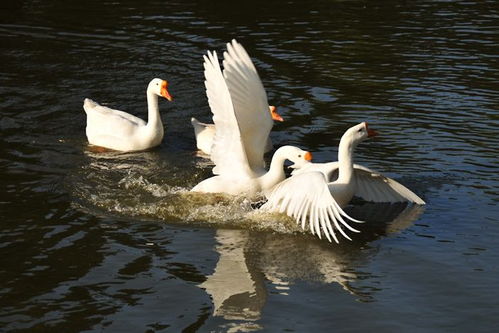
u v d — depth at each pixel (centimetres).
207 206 1148
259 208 1141
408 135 1469
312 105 1639
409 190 1162
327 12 2430
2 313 855
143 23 2267
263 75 1827
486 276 949
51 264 965
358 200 1219
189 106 1648
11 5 2456
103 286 916
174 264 975
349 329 830
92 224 1082
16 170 1271
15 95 1656
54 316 850
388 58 1967
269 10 2445
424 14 2409
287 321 846
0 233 1043
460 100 1664
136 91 1723
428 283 933
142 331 824
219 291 909
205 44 2058
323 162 1338
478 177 1273
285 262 991
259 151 1166
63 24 2241
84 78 1788
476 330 830
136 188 1216
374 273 961
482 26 2264
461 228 1092
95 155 1370
